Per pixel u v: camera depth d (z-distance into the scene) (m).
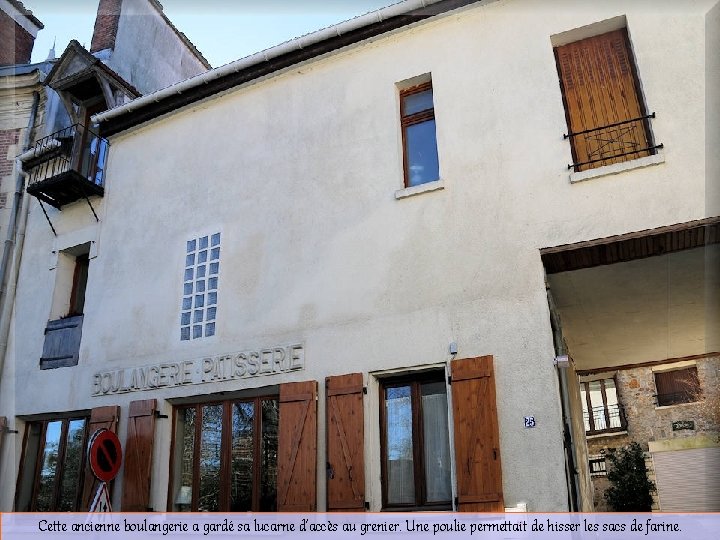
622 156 7.29
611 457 20.45
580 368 13.91
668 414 20.03
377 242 8.27
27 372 11.12
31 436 10.91
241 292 9.16
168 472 8.99
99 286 10.83
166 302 9.88
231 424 8.76
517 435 6.70
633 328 11.05
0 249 12.41
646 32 7.44
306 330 8.40
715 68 6.99
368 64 9.23
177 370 9.23
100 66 11.78
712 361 19.36
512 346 7.04
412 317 7.71
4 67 14.42
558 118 7.63
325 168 9.09
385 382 7.88
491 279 7.39
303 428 7.77
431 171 8.43
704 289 9.16
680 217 6.69
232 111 10.43
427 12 8.74
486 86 8.18
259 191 9.60
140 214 10.86
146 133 11.45
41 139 12.84
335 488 7.34
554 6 8.10
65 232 11.82
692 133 6.88
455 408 6.98
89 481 9.33
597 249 7.19
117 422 9.48
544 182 7.46
